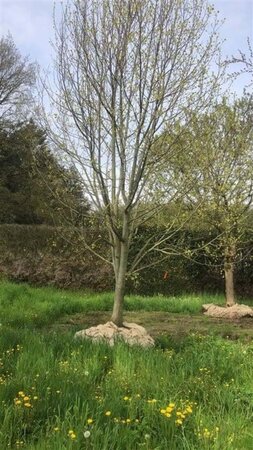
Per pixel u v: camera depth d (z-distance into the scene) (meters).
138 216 7.85
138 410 4.27
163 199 7.94
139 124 7.09
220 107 9.60
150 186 7.77
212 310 11.02
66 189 8.45
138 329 7.53
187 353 6.50
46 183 8.35
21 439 3.68
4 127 32.06
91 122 7.26
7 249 14.80
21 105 32.66
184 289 14.54
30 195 29.03
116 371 5.33
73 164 7.69
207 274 14.65
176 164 8.16
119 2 6.99
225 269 11.59
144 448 3.60
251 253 14.01
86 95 7.23
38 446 3.44
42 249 14.66
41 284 14.36
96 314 10.31
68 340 6.44
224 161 10.05
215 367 5.67
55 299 11.38
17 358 5.51
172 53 7.02
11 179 31.25
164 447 3.68
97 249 13.85
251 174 10.54
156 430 3.98
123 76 7.04
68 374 4.92
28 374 4.92
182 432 3.87
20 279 14.39
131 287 14.23
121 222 8.27
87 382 4.79
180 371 5.30
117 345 6.21
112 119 7.11
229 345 7.09
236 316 10.64
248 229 11.52
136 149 7.21
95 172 7.41
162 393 4.62
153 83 6.97
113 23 7.02
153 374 5.10
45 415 4.03
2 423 3.76
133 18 6.97
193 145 8.04
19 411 3.95
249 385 5.16
